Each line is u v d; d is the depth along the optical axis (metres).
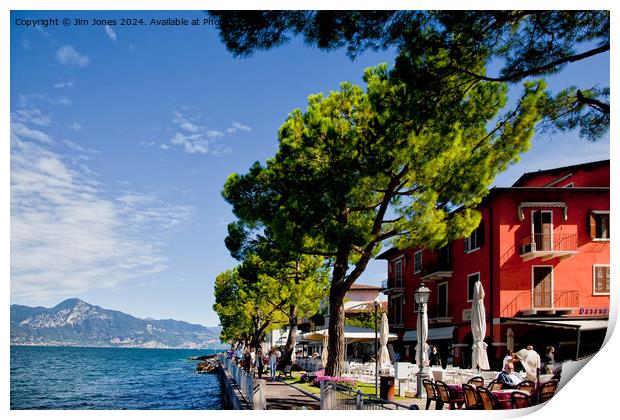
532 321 27.19
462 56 11.46
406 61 11.52
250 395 18.50
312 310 38.03
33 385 49.72
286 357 37.12
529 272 29.78
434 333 36.59
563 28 11.79
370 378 26.28
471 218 19.02
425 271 38.91
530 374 18.66
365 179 17.52
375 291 62.66
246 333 73.19
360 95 20.30
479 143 17.03
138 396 39.50
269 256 26.61
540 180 34.12
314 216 18.83
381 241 20.33
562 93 13.60
